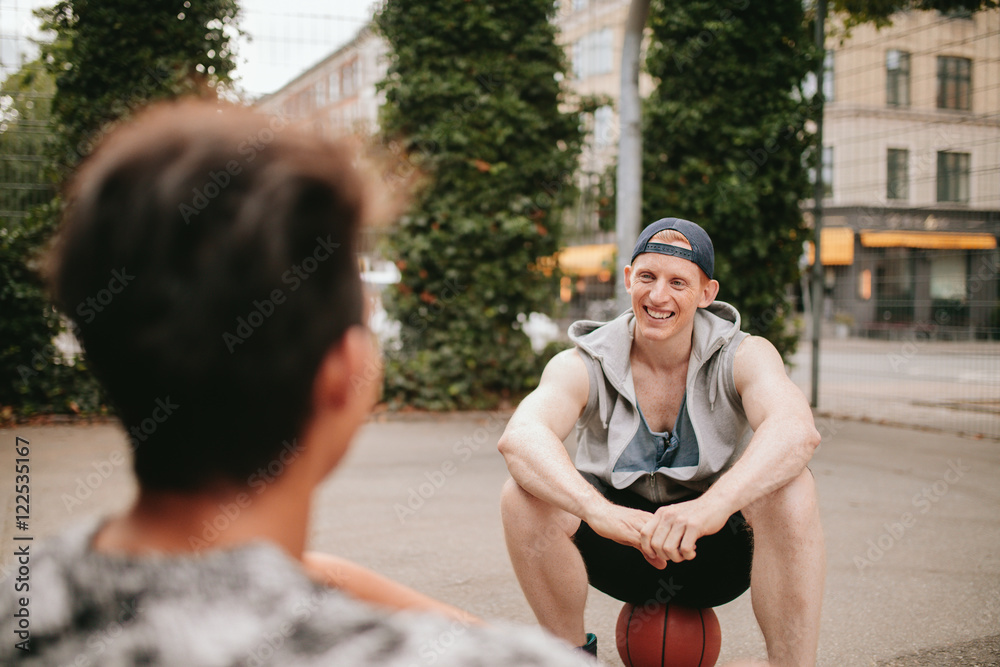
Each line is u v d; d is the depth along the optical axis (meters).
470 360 7.38
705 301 1.95
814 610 1.65
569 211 7.71
